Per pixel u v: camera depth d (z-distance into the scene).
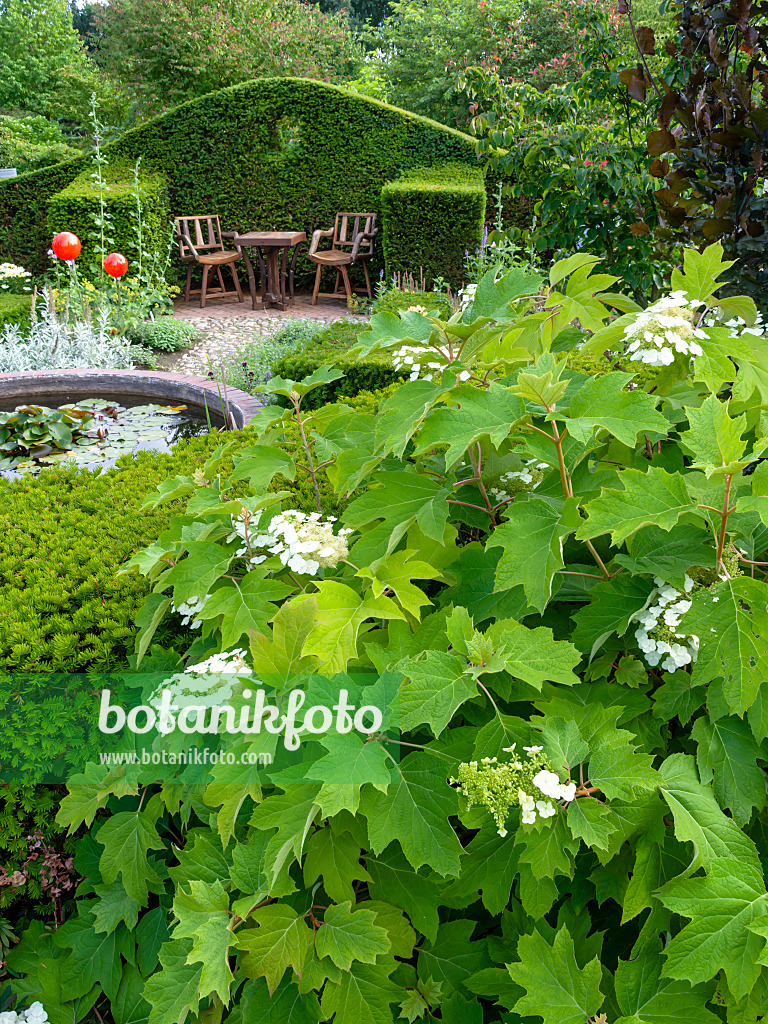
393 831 1.07
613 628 1.21
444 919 1.39
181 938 1.21
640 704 1.21
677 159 3.11
